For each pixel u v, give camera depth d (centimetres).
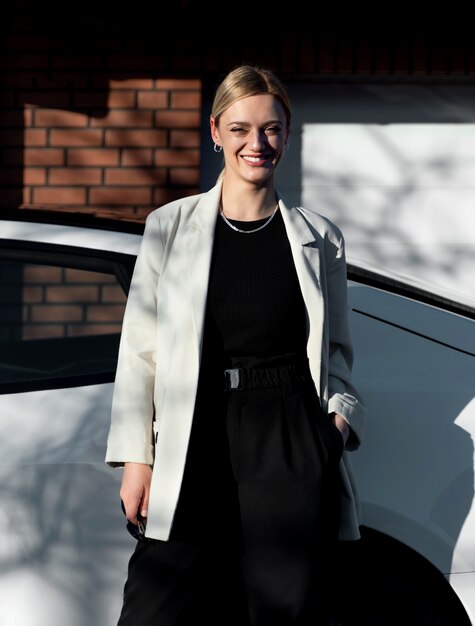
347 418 271
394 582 300
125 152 660
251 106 264
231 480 258
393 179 680
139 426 264
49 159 661
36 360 298
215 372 263
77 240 305
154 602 261
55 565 275
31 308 358
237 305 263
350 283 322
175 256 270
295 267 267
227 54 657
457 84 679
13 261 301
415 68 661
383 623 301
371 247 682
